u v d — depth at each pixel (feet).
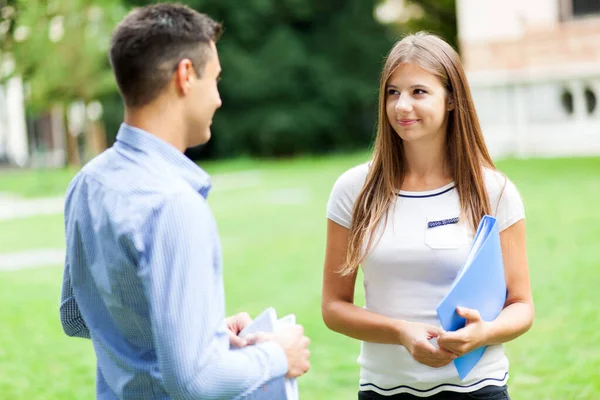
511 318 11.63
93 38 106.01
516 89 104.73
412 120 12.12
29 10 92.89
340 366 26.27
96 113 138.41
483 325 10.90
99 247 9.71
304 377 25.29
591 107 100.73
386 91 12.51
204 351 9.00
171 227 9.21
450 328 11.01
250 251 50.24
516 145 105.40
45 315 35.83
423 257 12.14
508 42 104.58
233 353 9.43
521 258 12.47
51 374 27.20
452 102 12.39
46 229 66.28
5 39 68.39
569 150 101.76
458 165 12.46
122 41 9.77
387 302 12.45
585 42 99.66
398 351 12.35
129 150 9.89
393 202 12.57
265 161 153.28
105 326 10.25
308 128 161.07
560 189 67.51
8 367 27.96
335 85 161.38
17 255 53.57
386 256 12.29
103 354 10.21
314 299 36.09
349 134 166.40
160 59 9.72
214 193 91.45
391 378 12.46
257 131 160.66
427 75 12.14
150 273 9.13
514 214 12.42
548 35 101.91
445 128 12.60
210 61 10.10
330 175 104.99
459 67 12.39
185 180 9.85
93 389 25.64
